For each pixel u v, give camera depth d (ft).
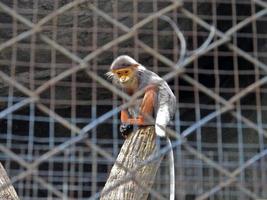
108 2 47.16
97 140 49.60
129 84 38.17
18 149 46.78
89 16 46.65
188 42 48.83
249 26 50.72
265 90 39.91
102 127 49.37
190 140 50.57
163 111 36.60
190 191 42.50
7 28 46.37
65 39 47.01
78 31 46.83
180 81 49.67
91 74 13.20
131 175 14.98
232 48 14.11
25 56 45.55
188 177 42.63
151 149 31.81
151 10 47.29
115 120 29.81
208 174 42.42
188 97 52.75
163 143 34.30
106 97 47.80
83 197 44.24
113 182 29.40
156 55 13.73
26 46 36.50
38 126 48.70
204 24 13.79
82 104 45.91
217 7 48.96
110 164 40.11
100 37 47.14
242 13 49.88
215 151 49.70
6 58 45.52
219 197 42.22
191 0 41.75
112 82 39.86
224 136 50.44
